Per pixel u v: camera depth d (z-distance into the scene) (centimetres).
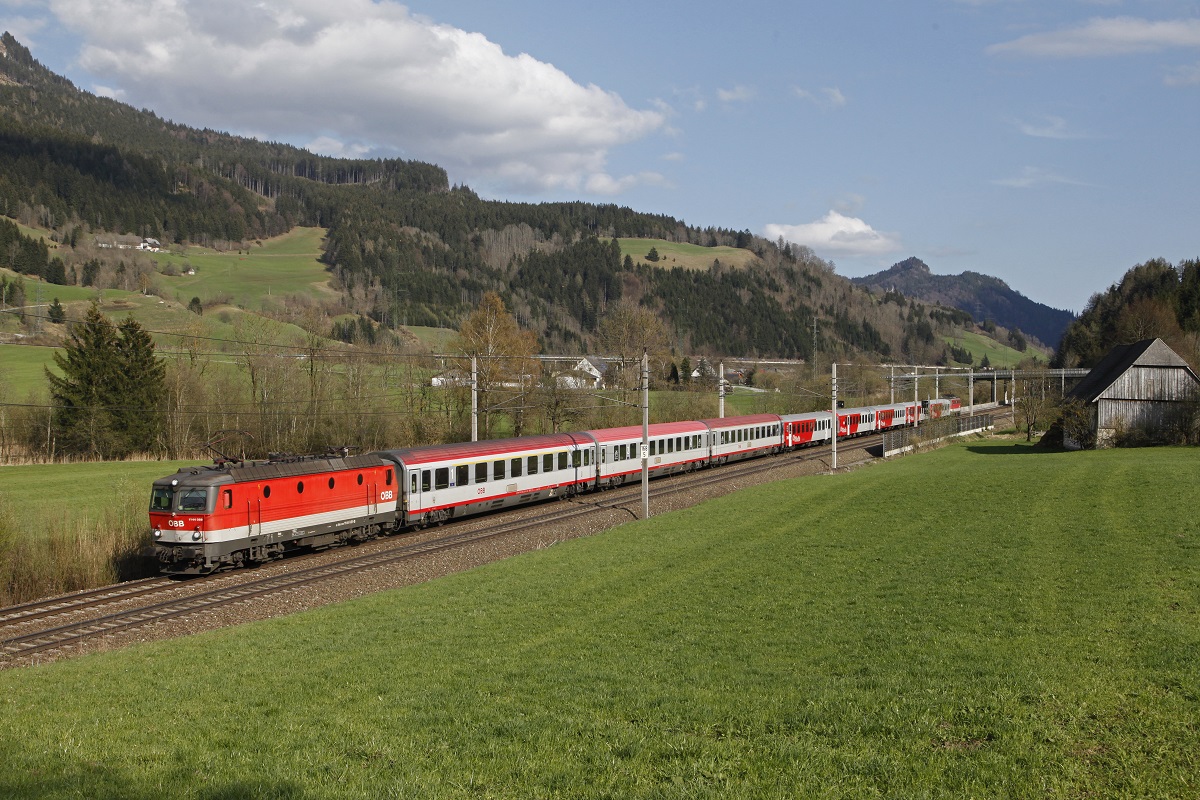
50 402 6456
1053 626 1542
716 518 3431
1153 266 14388
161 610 2373
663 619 1834
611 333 8900
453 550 3112
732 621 1783
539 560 2741
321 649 1734
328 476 3186
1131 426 5941
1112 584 1841
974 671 1300
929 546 2469
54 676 1659
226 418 6538
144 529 3142
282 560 3097
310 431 6588
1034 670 1277
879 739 1061
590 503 4309
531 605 2055
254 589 2572
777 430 6800
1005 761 970
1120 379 5953
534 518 3831
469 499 3841
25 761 1101
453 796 960
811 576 2189
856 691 1247
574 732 1151
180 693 1444
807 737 1083
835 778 959
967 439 8275
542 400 6588
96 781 1026
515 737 1140
